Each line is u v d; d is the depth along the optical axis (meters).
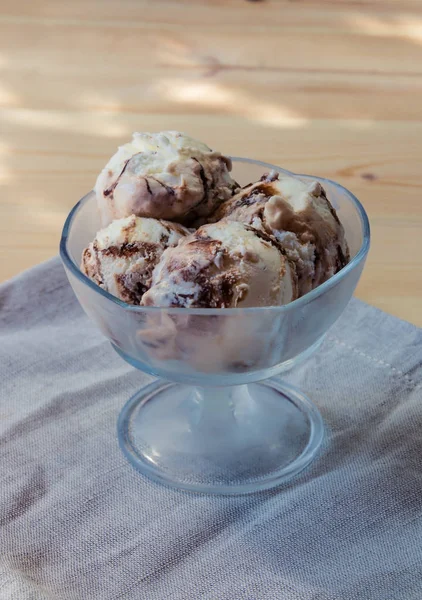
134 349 0.47
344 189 0.50
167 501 0.49
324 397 0.54
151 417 0.53
